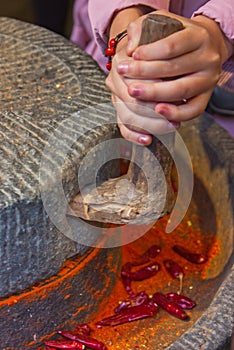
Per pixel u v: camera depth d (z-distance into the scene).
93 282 0.75
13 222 0.65
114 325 0.76
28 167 0.67
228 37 0.71
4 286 0.68
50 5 1.44
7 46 0.85
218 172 0.88
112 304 0.79
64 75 0.81
